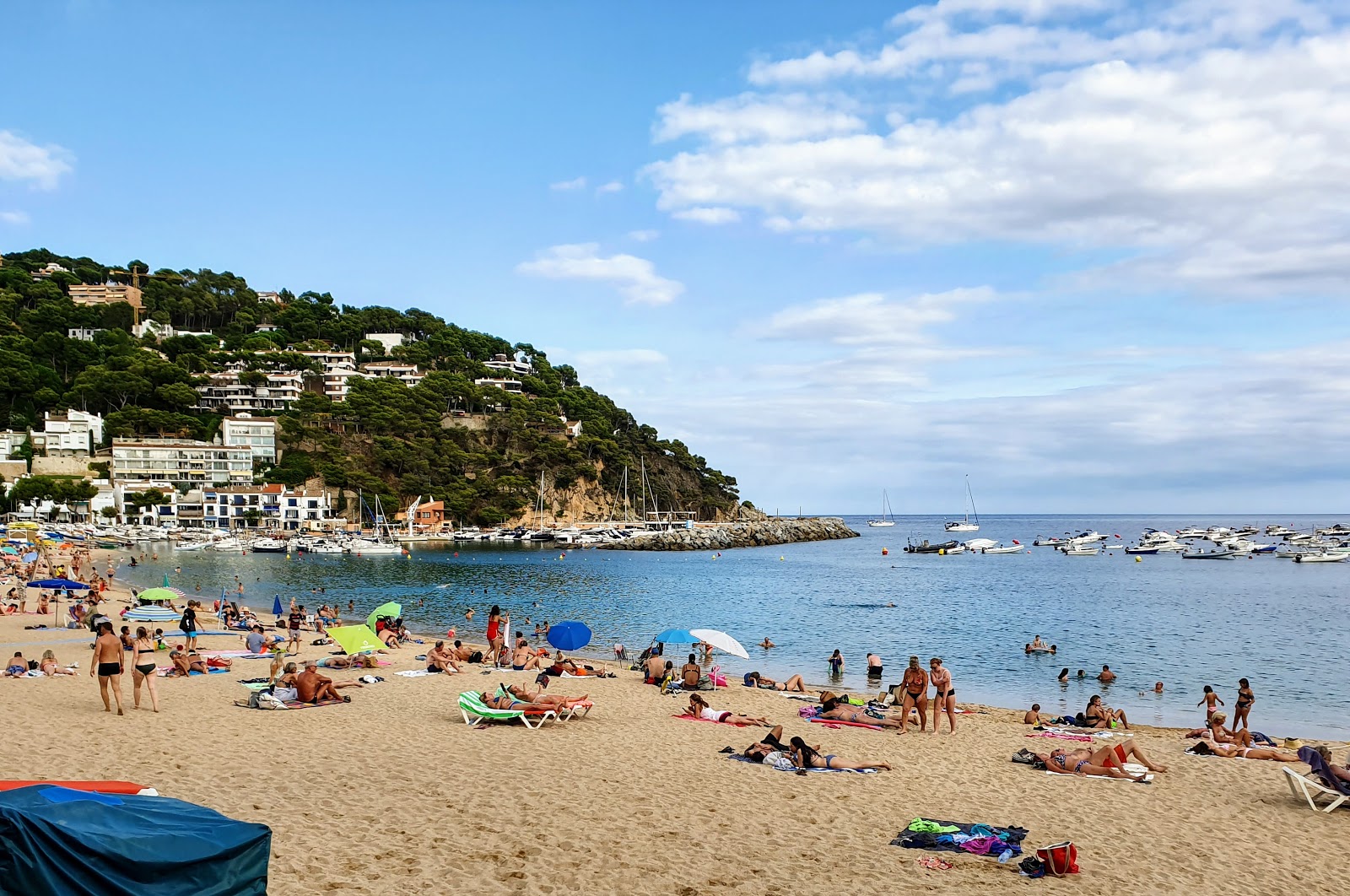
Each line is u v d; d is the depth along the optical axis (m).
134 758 15.69
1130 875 11.55
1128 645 47.25
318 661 32.22
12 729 17.91
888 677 36.12
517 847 11.42
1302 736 27.22
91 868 6.94
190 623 30.11
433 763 16.17
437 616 60.34
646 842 11.93
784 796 14.76
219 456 179.88
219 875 7.52
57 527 144.88
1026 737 21.73
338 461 186.50
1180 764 18.56
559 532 178.25
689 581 96.25
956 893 10.59
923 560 142.12
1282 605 71.31
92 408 186.75
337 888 9.68
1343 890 11.28
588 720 21.67
